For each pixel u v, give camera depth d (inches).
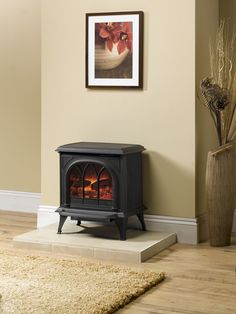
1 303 169.2
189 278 190.1
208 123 231.8
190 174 222.4
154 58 223.8
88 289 178.2
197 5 220.2
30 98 260.7
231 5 236.7
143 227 226.4
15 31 260.8
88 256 209.3
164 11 221.8
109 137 230.7
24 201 265.3
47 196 239.3
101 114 231.0
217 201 217.6
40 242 215.0
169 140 223.8
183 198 223.5
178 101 222.1
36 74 258.7
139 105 226.4
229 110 219.1
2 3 262.1
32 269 193.3
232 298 176.7
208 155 218.5
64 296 173.8
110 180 216.2
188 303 173.8
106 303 169.6
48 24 235.5
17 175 265.6
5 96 264.5
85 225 232.5
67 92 234.7
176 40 221.1
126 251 204.5
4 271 191.5
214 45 235.6
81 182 219.5
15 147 264.8
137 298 176.4
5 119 265.4
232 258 207.6
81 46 231.9
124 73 226.8
